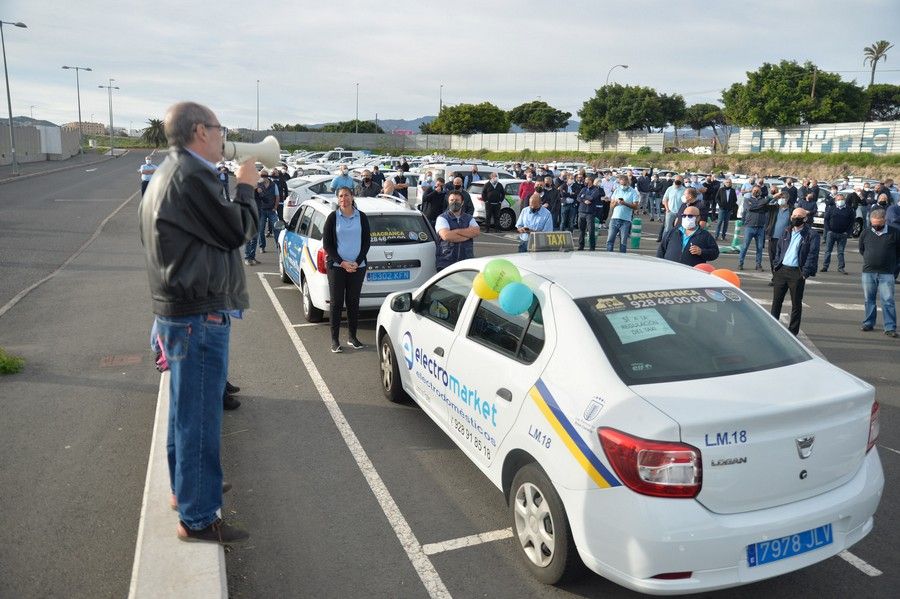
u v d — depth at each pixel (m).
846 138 47.81
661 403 2.95
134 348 7.45
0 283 10.95
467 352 4.22
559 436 3.18
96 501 4.21
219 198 2.90
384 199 9.67
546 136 70.12
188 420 3.18
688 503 2.80
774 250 10.50
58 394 6.02
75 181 36.94
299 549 3.75
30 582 3.42
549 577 3.35
